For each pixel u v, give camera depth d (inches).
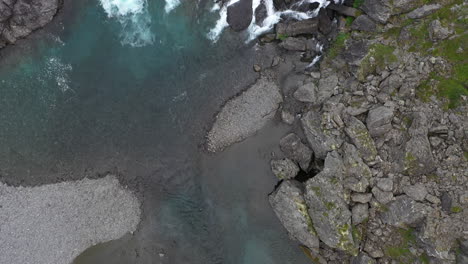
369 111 954.1
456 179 876.0
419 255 912.9
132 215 1027.3
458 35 912.9
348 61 1003.9
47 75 1030.4
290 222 1005.2
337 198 943.7
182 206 1046.4
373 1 976.3
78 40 1042.7
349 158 952.3
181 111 1053.8
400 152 928.9
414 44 952.9
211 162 1053.8
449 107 898.7
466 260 859.4
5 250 974.4
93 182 1019.9
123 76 1048.2
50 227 994.7
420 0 951.0
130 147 1039.6
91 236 1006.4
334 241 946.7
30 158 1011.9
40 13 1007.6
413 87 934.4
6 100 1019.9
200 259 1039.6
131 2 1046.4
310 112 1024.2
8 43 1019.3
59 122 1026.1
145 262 1021.8
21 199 997.2
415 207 893.2
